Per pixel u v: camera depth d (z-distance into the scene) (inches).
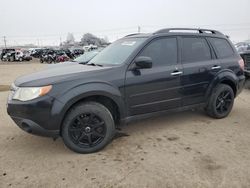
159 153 152.6
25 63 1373.0
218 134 181.2
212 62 200.5
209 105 205.9
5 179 127.6
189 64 187.9
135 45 175.3
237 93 221.1
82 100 153.6
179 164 139.1
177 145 163.5
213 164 138.6
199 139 172.7
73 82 146.7
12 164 142.2
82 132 151.9
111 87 155.2
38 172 133.6
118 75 159.0
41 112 140.4
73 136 150.6
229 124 201.6
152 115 176.1
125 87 160.6
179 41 187.8
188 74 185.8
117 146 163.2
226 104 214.8
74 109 147.6
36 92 141.3
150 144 165.6
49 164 141.9
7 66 1084.5
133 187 119.9
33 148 162.4
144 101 169.3
